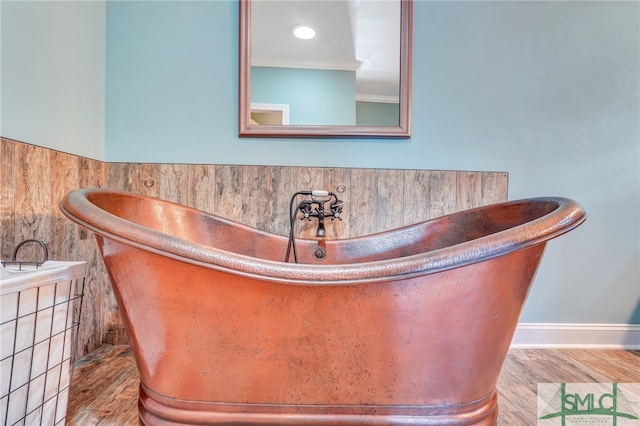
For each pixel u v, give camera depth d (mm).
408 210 1575
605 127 1604
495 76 1592
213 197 1548
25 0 1098
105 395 1133
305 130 1556
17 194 1067
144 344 802
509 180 1596
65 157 1279
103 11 1515
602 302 1606
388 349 771
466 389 806
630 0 1600
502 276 764
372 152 1581
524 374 1314
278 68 1577
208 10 1565
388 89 1582
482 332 782
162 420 812
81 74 1371
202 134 1562
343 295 741
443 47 1581
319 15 1587
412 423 797
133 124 1543
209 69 1566
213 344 771
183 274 734
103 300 1492
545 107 1598
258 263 717
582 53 1602
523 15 1591
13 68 1056
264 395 796
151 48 1551
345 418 798
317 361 779
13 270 853
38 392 837
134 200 1215
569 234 1602
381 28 1583
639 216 1604
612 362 1430
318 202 1411
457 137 1588
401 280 714
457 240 1334
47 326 862
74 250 1319
